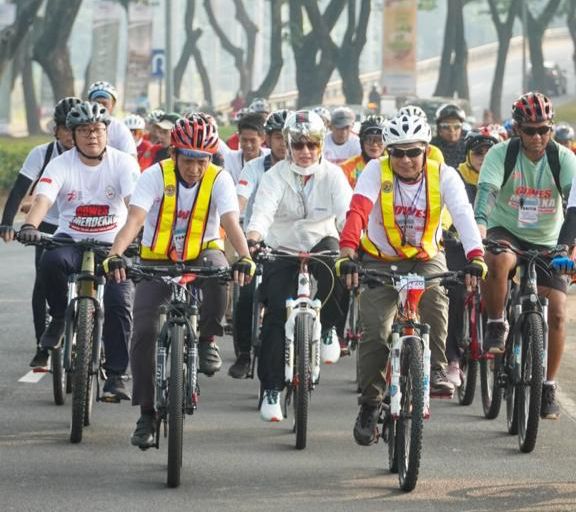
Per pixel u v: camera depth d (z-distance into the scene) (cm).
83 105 1711
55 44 9575
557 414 1619
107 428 1692
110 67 9731
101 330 1636
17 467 1481
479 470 1499
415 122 1488
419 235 1534
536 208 1709
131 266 1456
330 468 1500
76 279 1648
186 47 13212
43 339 1742
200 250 1591
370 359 1507
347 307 1839
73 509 1316
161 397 1437
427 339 1424
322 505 1342
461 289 1838
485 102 16050
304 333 1593
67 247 1705
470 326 1833
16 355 2248
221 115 12688
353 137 2752
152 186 1555
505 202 1728
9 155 5966
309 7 10638
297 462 1527
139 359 1486
